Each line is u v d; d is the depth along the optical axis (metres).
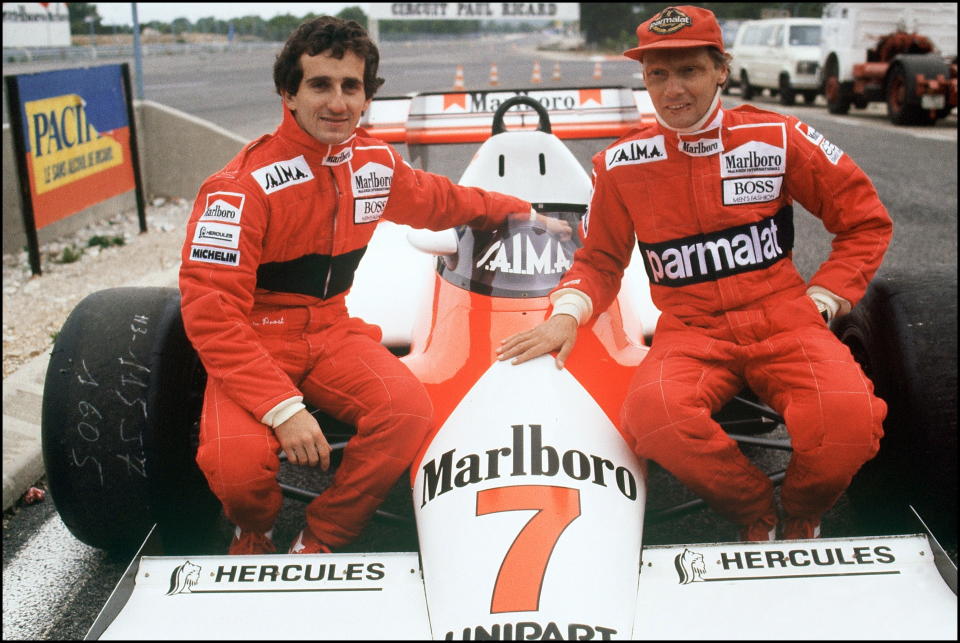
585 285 2.60
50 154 6.51
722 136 2.42
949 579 1.90
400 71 28.00
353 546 2.98
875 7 15.12
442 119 4.71
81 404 2.59
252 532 2.39
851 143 11.72
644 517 2.37
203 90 19.39
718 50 2.33
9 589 2.82
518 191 3.19
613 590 1.88
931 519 2.68
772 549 2.00
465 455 2.23
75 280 5.91
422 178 2.75
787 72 18.11
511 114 4.71
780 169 2.44
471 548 1.96
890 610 1.84
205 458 2.24
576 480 2.12
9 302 5.47
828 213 2.49
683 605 1.88
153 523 2.65
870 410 2.22
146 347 2.63
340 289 2.62
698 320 2.50
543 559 1.91
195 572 1.99
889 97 14.19
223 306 2.29
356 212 2.54
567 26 60.81
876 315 2.75
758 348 2.38
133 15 11.66
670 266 2.52
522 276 2.83
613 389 2.50
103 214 7.71
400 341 3.11
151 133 8.60
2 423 3.65
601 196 2.60
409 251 3.72
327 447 2.28
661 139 2.47
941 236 6.77
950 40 15.63
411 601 1.93
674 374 2.35
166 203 8.62
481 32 89.19
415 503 2.24
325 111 2.33
